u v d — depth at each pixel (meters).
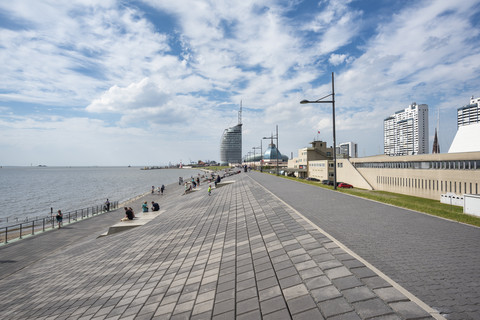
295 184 28.17
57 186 100.62
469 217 10.23
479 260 5.78
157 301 6.22
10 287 12.59
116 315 6.07
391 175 46.62
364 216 10.78
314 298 4.38
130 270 9.73
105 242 17.56
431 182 37.62
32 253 19.38
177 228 15.17
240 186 29.98
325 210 12.22
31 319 7.73
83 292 8.84
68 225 29.22
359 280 4.68
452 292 4.37
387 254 6.24
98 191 81.75
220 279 6.39
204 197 28.81
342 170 63.16
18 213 45.47
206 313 5.01
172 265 8.80
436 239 7.43
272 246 7.45
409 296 4.05
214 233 11.40
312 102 21.64
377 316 3.65
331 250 6.24
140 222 21.78
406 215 10.96
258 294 5.10
